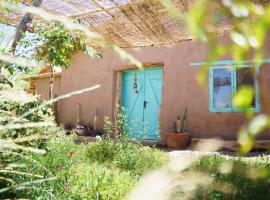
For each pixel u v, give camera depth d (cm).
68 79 1309
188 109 998
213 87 953
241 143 34
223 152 829
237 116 914
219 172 422
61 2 480
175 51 1043
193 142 932
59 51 374
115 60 1177
